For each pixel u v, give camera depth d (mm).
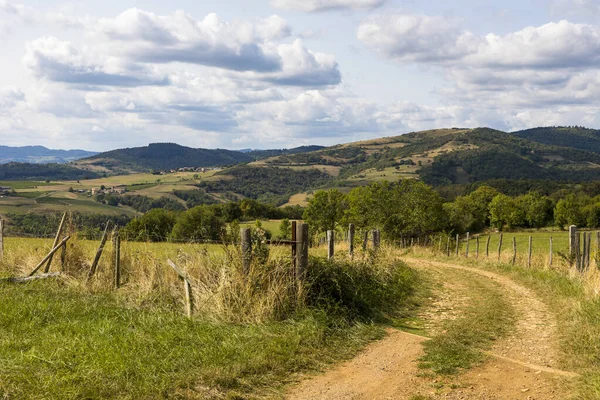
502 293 13789
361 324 9031
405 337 8586
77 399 5133
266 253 9523
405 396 5797
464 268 21438
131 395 5297
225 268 9305
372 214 53656
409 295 12711
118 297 9711
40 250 12391
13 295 9359
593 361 6941
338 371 6703
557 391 5891
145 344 6836
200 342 7105
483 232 85188
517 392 5910
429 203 54688
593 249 15961
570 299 11594
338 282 9930
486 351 7750
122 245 12148
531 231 83188
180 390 5551
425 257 28484
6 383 5238
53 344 6660
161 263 10555
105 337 7059
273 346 7203
